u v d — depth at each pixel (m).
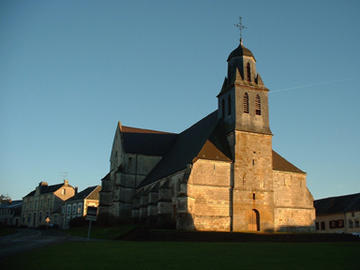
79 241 39.28
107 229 58.97
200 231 44.00
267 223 53.00
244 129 55.16
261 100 57.91
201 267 20.14
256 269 19.73
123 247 31.00
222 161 52.66
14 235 55.66
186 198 48.44
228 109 57.81
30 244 34.44
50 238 46.09
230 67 60.75
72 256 24.19
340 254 26.42
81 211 95.31
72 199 102.81
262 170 54.78
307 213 58.03
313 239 45.16
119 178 70.75
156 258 23.58
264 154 55.62
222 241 42.91
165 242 38.81
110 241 40.50
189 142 64.69
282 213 56.19
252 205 52.75
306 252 27.70
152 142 77.44
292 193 57.91
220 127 57.78
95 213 41.00
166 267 20.00
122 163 72.12
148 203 58.88
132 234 47.72
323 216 87.69
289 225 56.19
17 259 22.61
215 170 52.03
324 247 32.06
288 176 58.44
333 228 84.12
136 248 30.14
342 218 81.69
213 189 51.16
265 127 56.91
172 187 56.31
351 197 85.19
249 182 53.44
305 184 59.34
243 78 58.25
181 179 53.50
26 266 19.92
